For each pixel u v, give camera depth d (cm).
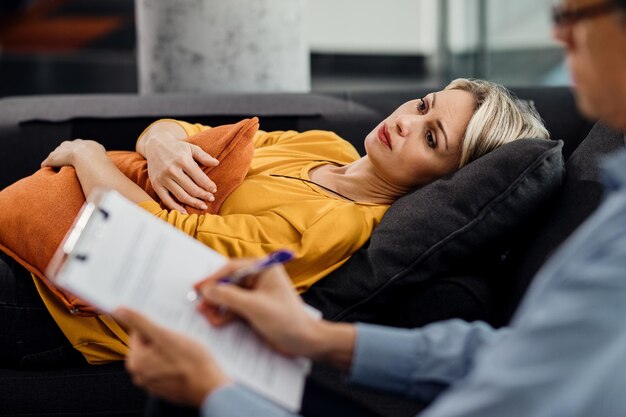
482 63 554
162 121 201
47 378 166
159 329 97
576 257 82
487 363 83
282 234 167
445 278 162
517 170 159
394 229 163
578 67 89
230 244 164
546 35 516
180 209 172
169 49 268
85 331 164
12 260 172
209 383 96
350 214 170
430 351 112
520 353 80
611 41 84
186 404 100
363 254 166
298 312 105
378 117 224
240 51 268
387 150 178
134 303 102
